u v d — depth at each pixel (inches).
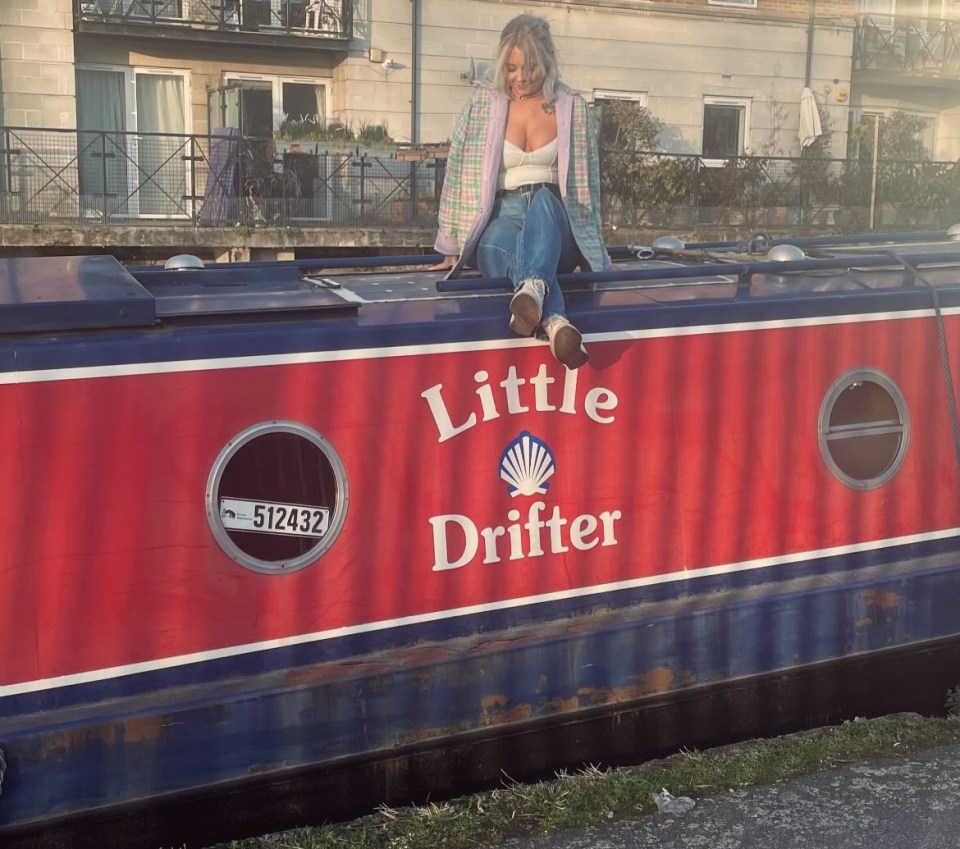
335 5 723.4
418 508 151.9
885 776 157.5
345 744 146.3
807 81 848.9
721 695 168.6
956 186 778.2
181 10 700.0
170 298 158.9
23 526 132.1
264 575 144.3
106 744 134.4
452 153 173.0
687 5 804.6
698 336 165.0
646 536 165.6
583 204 168.2
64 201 633.6
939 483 185.5
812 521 176.1
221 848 141.6
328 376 145.4
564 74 781.9
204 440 139.9
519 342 155.2
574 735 160.6
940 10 937.5
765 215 722.8
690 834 143.7
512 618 159.3
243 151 634.8
